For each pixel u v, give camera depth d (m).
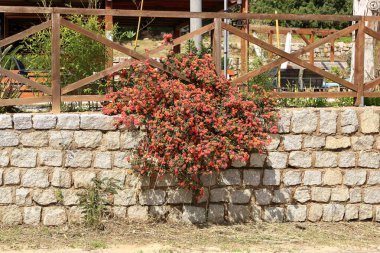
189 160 6.98
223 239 6.77
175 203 7.33
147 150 7.17
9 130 7.12
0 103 7.34
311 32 14.39
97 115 7.23
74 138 7.20
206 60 7.66
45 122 7.14
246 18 7.79
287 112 7.59
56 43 7.40
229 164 7.45
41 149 7.14
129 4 14.57
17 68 10.47
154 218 7.30
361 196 7.73
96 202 7.09
